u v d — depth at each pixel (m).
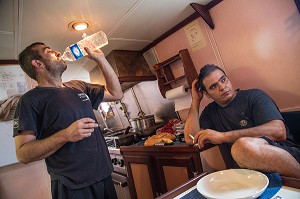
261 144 0.95
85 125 1.05
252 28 1.79
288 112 1.62
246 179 0.83
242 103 1.58
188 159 1.68
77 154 1.21
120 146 2.38
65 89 1.34
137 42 2.51
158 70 2.54
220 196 0.76
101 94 1.54
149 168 2.00
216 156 1.74
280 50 1.68
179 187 0.89
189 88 2.34
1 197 2.01
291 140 1.45
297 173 0.88
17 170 2.09
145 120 2.61
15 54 2.08
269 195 0.70
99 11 1.69
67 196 1.17
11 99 2.07
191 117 1.78
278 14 1.64
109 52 2.65
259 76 1.83
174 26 2.31
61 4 1.50
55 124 1.21
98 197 1.23
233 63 1.97
